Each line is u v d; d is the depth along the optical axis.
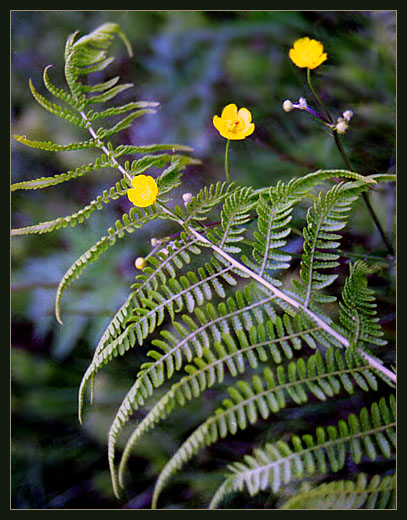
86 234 0.70
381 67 0.71
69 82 0.61
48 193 0.70
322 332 0.57
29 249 0.70
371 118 0.70
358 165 0.70
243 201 0.59
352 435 0.54
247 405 0.54
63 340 0.68
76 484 0.64
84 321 0.68
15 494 0.64
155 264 0.59
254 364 0.55
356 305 0.58
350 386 0.55
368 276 0.66
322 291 0.67
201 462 0.64
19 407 0.66
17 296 0.69
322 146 0.71
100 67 0.62
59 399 0.67
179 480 0.64
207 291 0.58
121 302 0.68
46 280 0.69
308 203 0.69
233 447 0.64
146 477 0.64
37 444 0.66
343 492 0.55
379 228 0.66
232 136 0.63
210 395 0.66
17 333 0.68
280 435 0.64
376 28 0.71
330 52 0.72
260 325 0.56
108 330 0.58
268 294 0.58
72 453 0.65
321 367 0.55
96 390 0.67
